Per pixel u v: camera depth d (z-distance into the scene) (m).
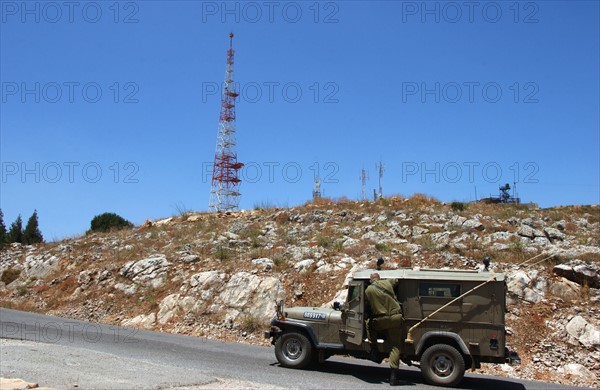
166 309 18.72
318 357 12.12
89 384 8.14
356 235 23.22
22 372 8.67
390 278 11.05
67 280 23.28
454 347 10.62
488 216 25.02
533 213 26.09
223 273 19.73
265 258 20.47
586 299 15.62
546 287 16.16
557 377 12.97
